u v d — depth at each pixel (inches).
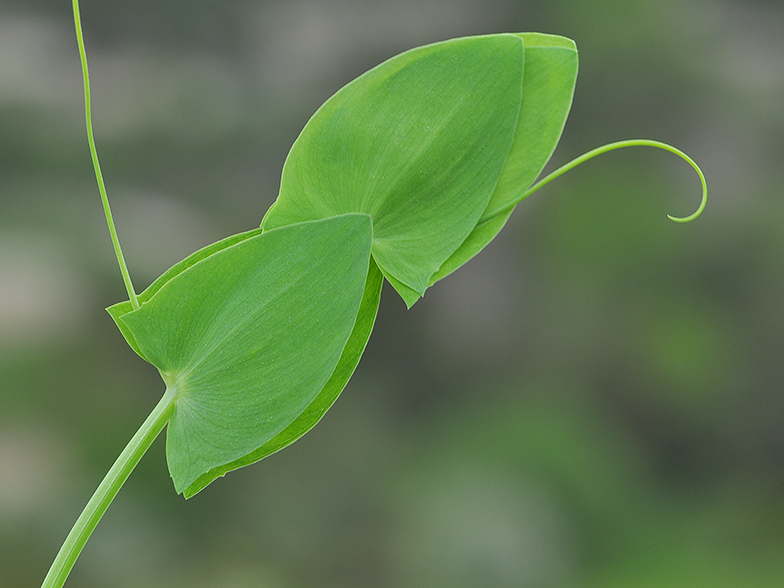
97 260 64.3
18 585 55.8
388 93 11.2
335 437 71.4
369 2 73.5
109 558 58.8
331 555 66.1
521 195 11.3
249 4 71.6
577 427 74.4
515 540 66.4
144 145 69.1
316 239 11.1
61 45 67.5
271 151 71.8
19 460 58.4
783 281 74.0
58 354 61.7
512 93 11.2
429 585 65.8
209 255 11.3
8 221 63.5
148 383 63.3
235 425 11.1
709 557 71.4
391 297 74.6
